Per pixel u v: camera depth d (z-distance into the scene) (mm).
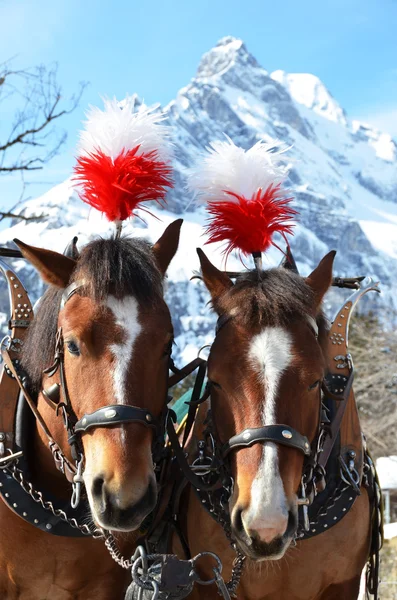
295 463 3299
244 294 3537
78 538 3703
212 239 4141
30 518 3654
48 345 3664
